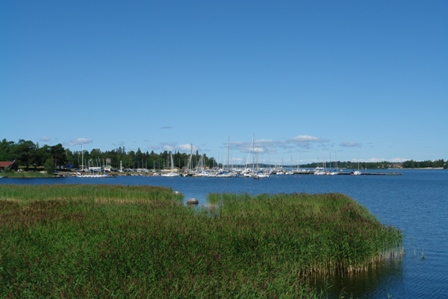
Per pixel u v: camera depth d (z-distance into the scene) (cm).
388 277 1906
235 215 2733
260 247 1830
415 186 10294
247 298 1217
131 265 1430
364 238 2125
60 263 1459
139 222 2208
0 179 12469
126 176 17838
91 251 1573
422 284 1798
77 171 17412
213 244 1780
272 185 10906
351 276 1925
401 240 2355
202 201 5484
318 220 2498
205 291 1205
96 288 1191
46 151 16025
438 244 2644
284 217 2638
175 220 2317
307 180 14538
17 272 1363
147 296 1136
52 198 4322
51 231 1955
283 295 1265
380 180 14500
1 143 17350
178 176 16900
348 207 3356
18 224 2105
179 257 1544
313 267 1944
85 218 2398
